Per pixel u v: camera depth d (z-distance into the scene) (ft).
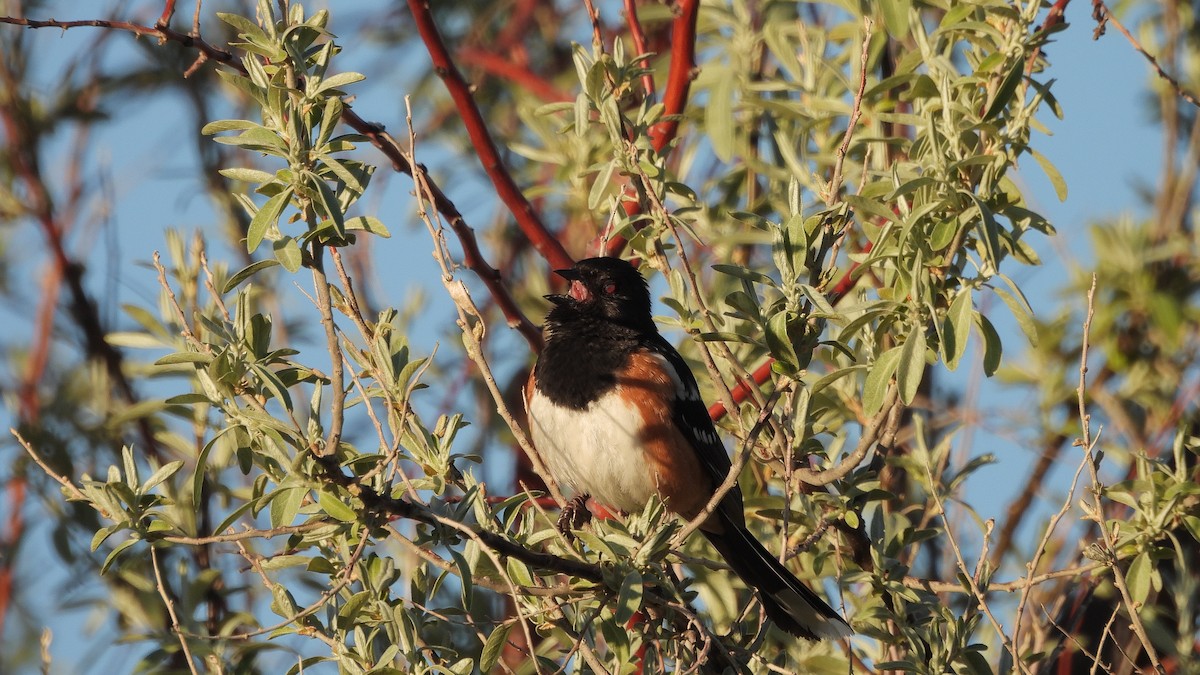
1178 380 36.78
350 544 22.70
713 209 36.11
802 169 33.50
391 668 23.17
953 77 28.22
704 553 31.71
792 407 27.25
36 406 37.86
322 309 21.80
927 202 25.32
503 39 44.45
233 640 30.07
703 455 30.55
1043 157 26.14
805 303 25.64
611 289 31.83
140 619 32.81
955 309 23.84
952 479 31.58
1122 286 37.11
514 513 24.43
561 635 28.99
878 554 27.76
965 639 25.91
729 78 33.50
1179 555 27.81
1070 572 26.86
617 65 29.32
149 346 31.12
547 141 37.55
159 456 36.58
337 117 23.20
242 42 24.34
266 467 23.07
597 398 30.04
